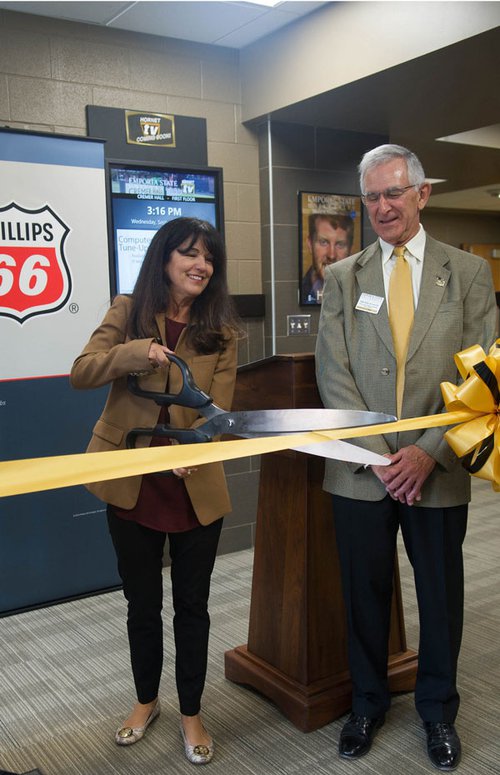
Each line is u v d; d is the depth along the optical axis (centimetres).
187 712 208
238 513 404
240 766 204
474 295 202
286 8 327
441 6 275
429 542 202
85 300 332
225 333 198
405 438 198
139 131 353
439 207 923
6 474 86
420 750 209
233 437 243
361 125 402
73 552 339
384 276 206
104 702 243
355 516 205
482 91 333
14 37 319
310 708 219
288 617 232
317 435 111
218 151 382
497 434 130
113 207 348
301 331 408
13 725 229
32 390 321
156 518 196
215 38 363
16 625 312
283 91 356
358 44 311
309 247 404
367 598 209
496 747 208
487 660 264
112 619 316
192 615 205
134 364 169
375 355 202
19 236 311
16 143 307
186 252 188
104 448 191
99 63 342
